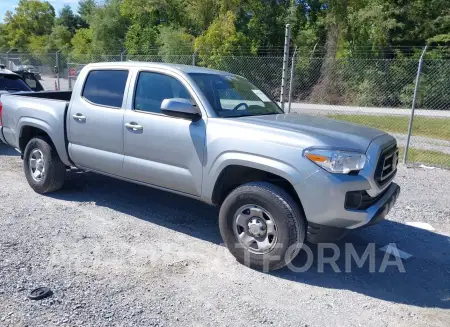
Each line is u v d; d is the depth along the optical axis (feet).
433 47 86.99
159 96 15.34
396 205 20.29
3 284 11.44
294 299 11.63
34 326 9.71
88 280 11.98
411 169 28.73
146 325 10.03
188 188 14.49
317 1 106.01
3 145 31.17
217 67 71.72
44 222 16.15
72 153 17.84
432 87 73.20
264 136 12.69
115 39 121.08
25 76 38.14
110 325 9.94
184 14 100.94
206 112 14.07
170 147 14.56
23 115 19.45
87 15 133.39
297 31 107.04
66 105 17.93
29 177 19.60
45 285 11.53
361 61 76.13
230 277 12.62
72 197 19.30
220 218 13.58
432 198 21.75
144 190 20.80
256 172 13.84
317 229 12.25
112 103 16.44
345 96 76.54
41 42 191.01
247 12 105.19
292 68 32.42
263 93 17.97
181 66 16.25
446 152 36.65
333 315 10.96
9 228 15.34
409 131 30.12
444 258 14.80
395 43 93.20
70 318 10.10
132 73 16.15
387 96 74.84
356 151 12.06
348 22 94.22
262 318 10.64
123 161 16.07
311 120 14.88
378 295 12.11
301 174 11.98
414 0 90.27
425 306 11.65
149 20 104.63
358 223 12.13
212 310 10.86
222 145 13.30
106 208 18.11
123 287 11.71
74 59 95.30
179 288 11.84
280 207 12.29
